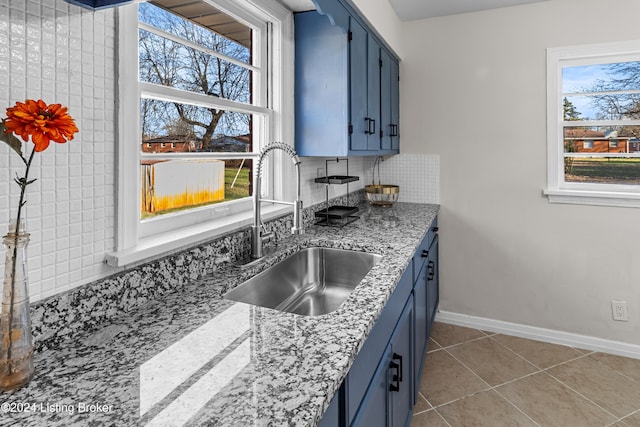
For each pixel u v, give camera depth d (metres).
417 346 1.90
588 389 2.13
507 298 2.80
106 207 0.96
